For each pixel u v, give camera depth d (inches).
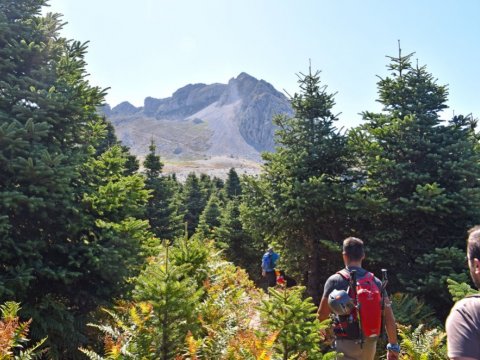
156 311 190.7
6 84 289.7
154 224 904.3
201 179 1962.4
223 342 196.7
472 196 383.6
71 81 349.4
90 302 301.1
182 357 178.5
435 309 371.2
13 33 314.5
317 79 528.7
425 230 415.2
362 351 162.2
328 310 175.0
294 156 484.4
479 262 84.0
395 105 473.4
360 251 173.9
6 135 262.1
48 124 299.7
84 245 291.3
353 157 487.2
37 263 266.4
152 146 958.4
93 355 186.4
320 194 427.2
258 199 515.5
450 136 429.7
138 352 186.7
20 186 277.3
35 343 262.1
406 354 245.1
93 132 365.7
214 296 257.1
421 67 467.5
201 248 318.0
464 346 77.1
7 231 252.5
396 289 405.4
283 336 195.6
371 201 399.9
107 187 325.7
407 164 417.4
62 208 290.0
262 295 362.3
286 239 506.3
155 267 212.2
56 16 349.1
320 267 514.6
